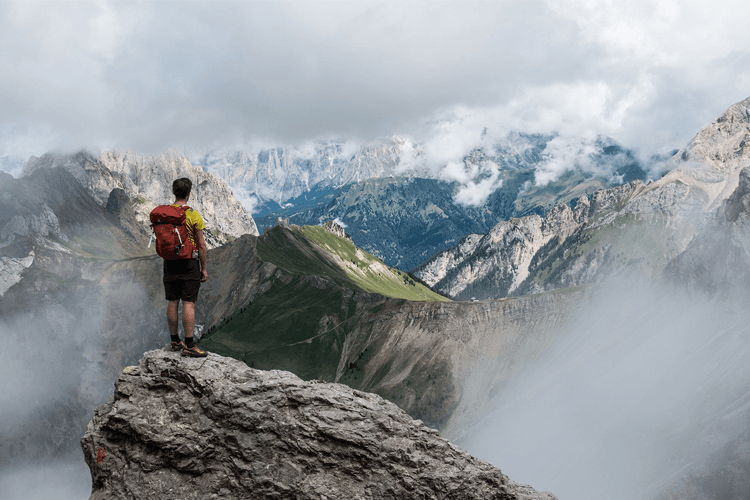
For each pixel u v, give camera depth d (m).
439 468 13.92
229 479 13.48
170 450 13.44
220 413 13.80
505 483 14.42
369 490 13.55
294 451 13.73
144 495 13.20
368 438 13.90
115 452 13.73
